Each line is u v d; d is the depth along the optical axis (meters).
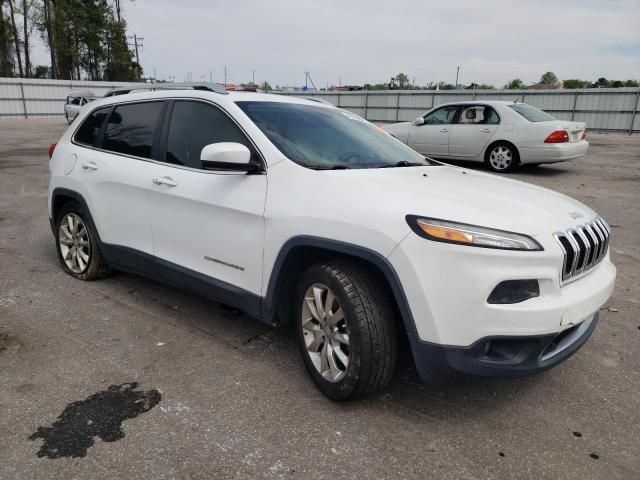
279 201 2.94
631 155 15.09
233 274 3.25
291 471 2.31
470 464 2.39
